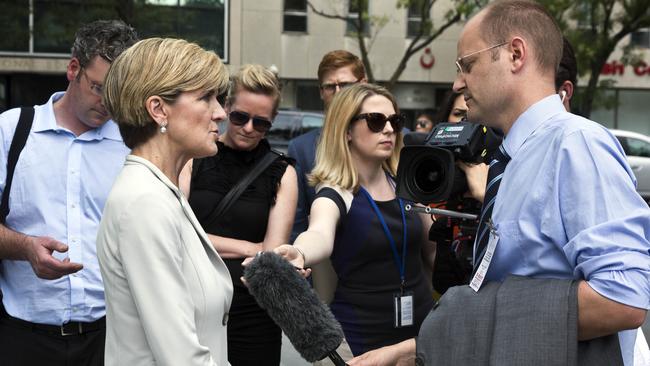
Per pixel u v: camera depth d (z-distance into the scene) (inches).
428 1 754.2
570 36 670.5
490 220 78.0
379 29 877.8
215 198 126.0
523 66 77.8
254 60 868.6
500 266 76.7
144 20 670.5
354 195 119.0
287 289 78.0
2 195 108.6
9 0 682.2
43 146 110.0
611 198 69.4
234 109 126.8
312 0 878.4
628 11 669.3
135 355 75.2
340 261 118.8
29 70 788.0
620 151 73.0
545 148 74.5
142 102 79.0
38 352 109.5
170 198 78.0
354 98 120.3
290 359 207.2
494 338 72.7
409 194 99.5
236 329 125.2
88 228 111.1
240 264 124.3
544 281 72.7
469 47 80.4
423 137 137.2
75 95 109.2
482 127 105.1
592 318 69.2
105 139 114.3
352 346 117.5
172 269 73.9
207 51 83.0
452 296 78.4
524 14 78.2
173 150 81.4
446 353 76.9
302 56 880.3
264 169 128.5
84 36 107.0
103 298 111.2
